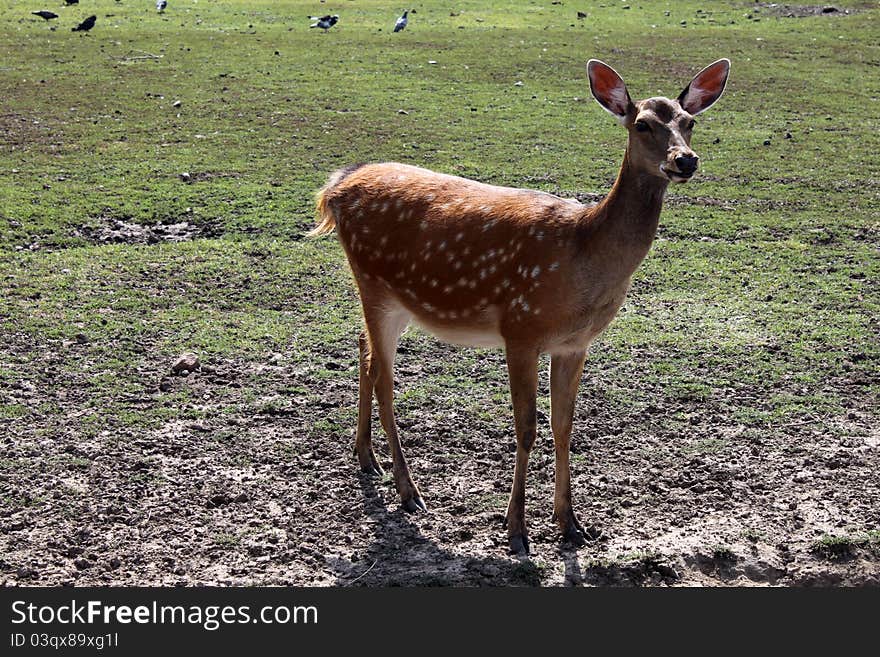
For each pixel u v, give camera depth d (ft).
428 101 65.31
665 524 22.17
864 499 23.21
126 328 31.60
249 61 75.20
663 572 20.53
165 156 51.83
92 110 60.54
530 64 76.95
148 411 26.45
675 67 77.61
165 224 42.60
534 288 20.17
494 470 24.31
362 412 24.07
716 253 40.14
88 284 35.12
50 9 95.81
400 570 20.42
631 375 29.35
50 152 51.98
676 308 34.58
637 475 24.11
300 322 32.91
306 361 29.99
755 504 23.00
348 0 109.19
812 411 27.25
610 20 100.73
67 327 31.40
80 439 24.88
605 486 23.58
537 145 55.93
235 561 20.59
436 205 22.18
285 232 41.45
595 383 28.78
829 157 55.01
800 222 44.19
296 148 54.13
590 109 64.54
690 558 20.94
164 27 88.28
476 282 21.15
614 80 19.84
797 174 51.70
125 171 49.01
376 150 54.19
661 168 18.89
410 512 22.45
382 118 60.80
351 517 22.22
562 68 76.02
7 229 40.27
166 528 21.49
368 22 95.09
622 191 19.60
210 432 25.54
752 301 35.19
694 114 21.40
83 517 21.70
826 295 35.70
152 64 73.15
